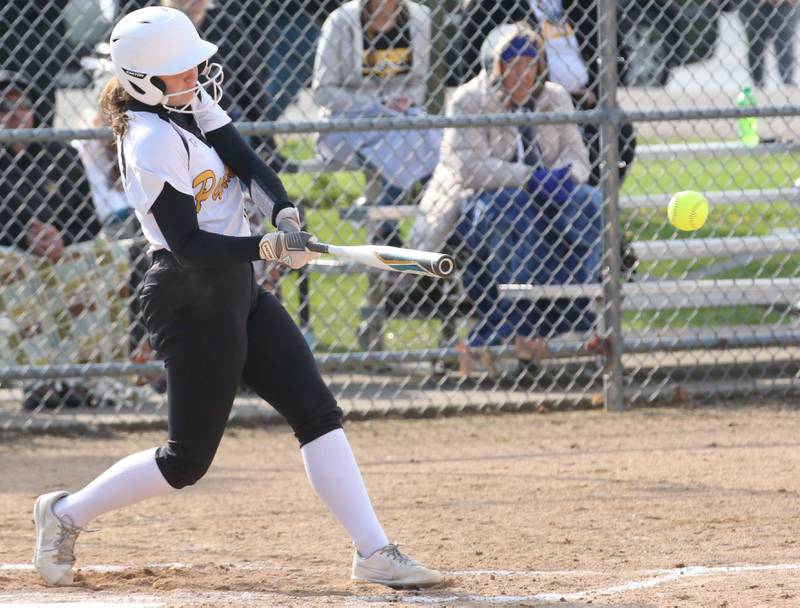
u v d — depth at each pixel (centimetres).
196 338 1277
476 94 2548
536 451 2211
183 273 1262
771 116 2420
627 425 2389
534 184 2552
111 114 1261
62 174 2594
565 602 1264
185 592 1330
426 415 2519
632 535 1642
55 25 2752
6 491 2003
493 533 1673
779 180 3759
